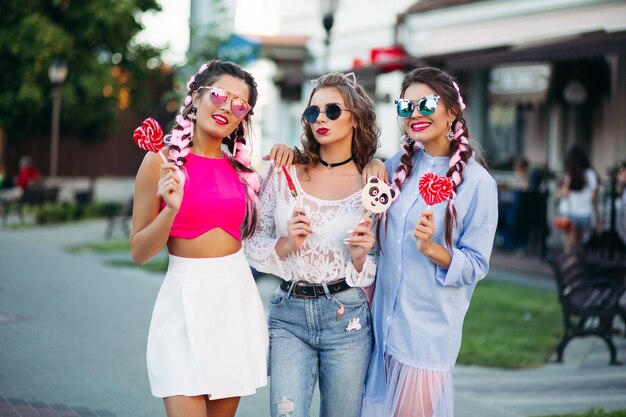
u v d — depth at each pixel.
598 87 13.59
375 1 17.86
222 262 3.54
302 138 3.86
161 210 3.57
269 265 3.68
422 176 3.44
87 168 27.56
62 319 8.73
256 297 3.68
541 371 7.06
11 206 24.31
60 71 21.45
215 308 3.47
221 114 3.53
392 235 3.68
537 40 10.77
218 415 3.65
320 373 3.77
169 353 3.41
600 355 7.61
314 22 20.03
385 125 16.83
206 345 3.43
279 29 21.62
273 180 3.83
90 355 7.17
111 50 26.70
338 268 3.67
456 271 3.51
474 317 9.04
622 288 7.32
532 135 15.20
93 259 14.15
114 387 6.18
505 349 7.68
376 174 3.70
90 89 25.12
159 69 27.77
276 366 3.68
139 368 6.77
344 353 3.66
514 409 5.84
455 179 3.57
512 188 14.02
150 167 3.51
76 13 25.25
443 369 3.62
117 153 28.11
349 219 3.66
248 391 3.52
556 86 13.94
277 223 3.76
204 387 3.37
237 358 3.50
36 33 24.42
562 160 14.52
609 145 13.52
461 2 15.30
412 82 3.71
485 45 15.03
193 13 13.00
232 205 3.55
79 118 26.05
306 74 14.19
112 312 9.24
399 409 3.63
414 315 3.63
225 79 3.58
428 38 16.42
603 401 6.08
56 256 14.35
